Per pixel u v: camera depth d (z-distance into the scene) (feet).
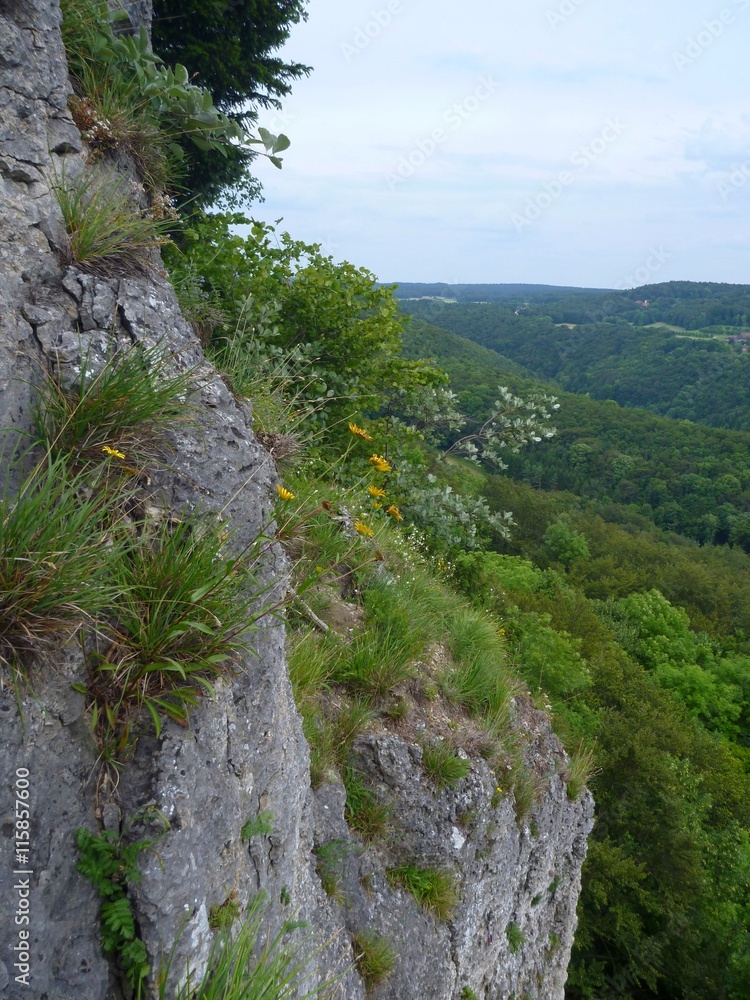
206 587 6.89
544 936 19.89
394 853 12.91
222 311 17.67
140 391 7.75
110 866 6.05
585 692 62.85
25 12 9.05
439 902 13.07
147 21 17.58
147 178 12.37
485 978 15.62
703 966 50.85
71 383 7.66
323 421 24.25
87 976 5.79
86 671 6.47
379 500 23.47
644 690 74.13
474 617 19.17
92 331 8.29
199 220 23.80
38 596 5.89
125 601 6.81
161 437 8.09
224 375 10.22
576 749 21.34
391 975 11.42
